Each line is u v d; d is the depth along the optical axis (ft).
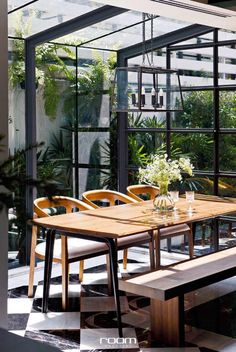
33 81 21.33
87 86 23.45
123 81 17.48
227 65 21.63
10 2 18.19
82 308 17.15
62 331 15.20
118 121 24.50
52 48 22.15
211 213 18.02
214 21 18.15
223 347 14.12
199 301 17.94
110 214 17.83
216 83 21.94
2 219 13.05
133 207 19.34
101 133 24.07
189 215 17.63
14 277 20.57
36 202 18.10
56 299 18.01
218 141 22.08
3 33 12.94
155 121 23.75
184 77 22.82
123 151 24.58
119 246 18.29
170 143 23.34
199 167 22.63
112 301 17.87
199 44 22.21
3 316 13.19
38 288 19.29
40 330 15.25
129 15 20.08
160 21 21.01
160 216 17.42
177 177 18.34
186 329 15.44
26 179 5.38
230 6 14.93
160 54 23.25
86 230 15.24
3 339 6.77
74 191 23.15
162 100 17.53
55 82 22.35
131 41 23.24
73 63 22.89
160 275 15.03
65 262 16.63
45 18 19.85
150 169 18.39
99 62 23.73
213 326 15.66
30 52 21.17
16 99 21.13
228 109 21.79
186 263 16.48
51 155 22.34
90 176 23.71
